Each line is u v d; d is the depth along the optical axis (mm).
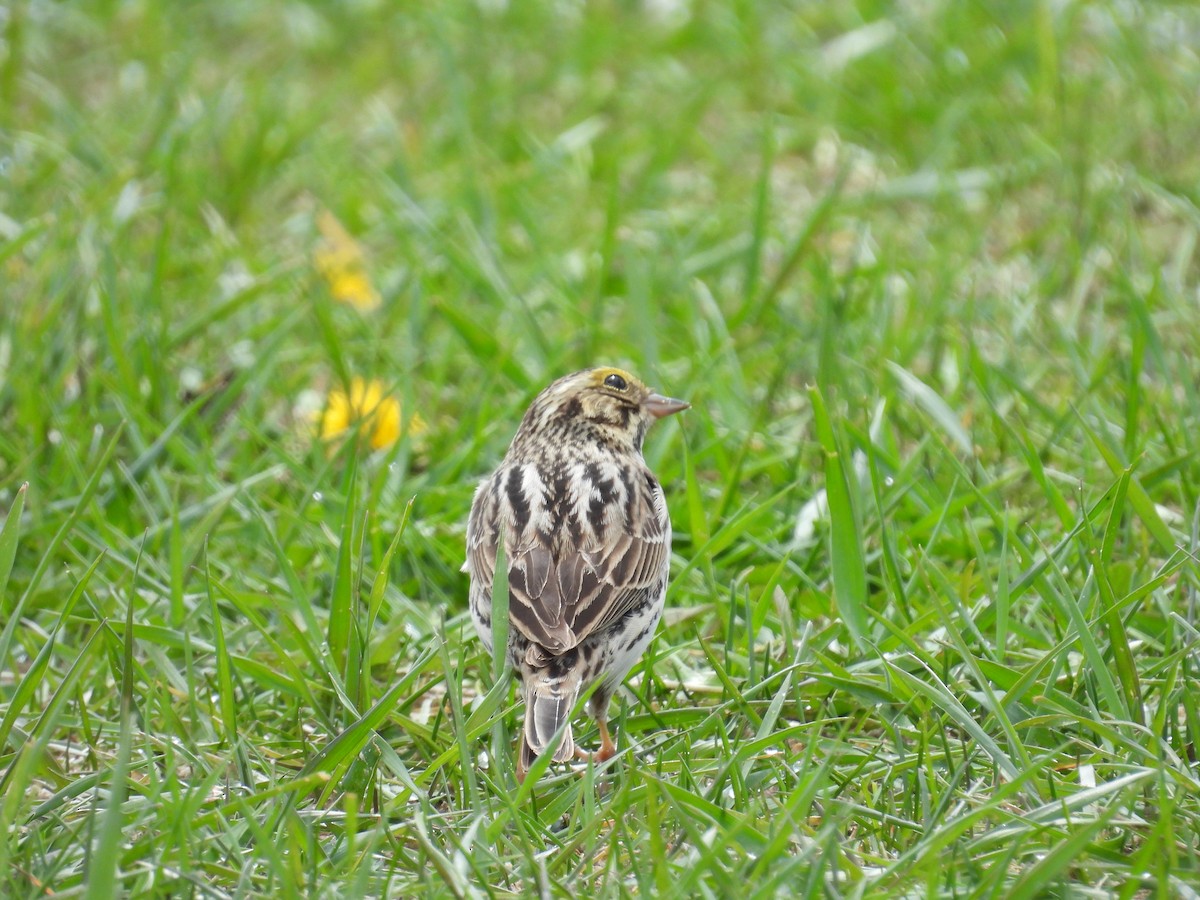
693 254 15961
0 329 13914
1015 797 8031
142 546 10352
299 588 9844
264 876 7434
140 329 13375
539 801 8422
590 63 19781
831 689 9125
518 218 16422
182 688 9539
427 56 20469
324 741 9078
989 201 16500
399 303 14938
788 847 7586
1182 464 10820
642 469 10039
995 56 18859
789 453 12234
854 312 14227
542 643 8633
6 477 12016
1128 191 16031
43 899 7086
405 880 7500
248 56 21062
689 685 9625
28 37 20812
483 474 12430
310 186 17594
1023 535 10867
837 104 18391
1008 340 13211
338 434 12320
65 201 15883
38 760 7875
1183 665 8492
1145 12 19609
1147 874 7180
